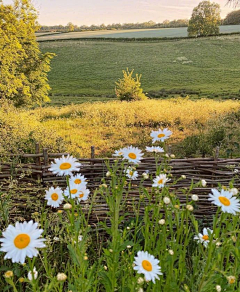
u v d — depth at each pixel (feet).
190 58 172.14
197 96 103.40
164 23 383.04
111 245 4.10
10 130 20.97
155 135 4.90
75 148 28.84
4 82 61.62
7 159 9.18
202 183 3.84
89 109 54.75
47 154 8.95
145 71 154.20
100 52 192.75
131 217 8.89
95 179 9.21
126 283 4.25
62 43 221.25
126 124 43.93
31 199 8.72
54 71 159.74
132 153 4.58
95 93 123.44
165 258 4.05
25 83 68.59
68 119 47.47
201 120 43.73
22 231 2.75
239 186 9.52
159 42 217.97
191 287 4.19
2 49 60.18
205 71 149.18
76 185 4.32
